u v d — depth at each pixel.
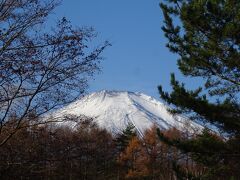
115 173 46.69
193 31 15.98
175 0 16.52
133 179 52.22
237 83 15.64
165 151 50.47
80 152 13.41
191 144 15.11
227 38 15.29
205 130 15.65
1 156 12.66
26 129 12.70
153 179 51.44
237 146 15.01
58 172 13.48
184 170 16.03
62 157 12.97
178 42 16.28
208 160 15.40
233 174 15.30
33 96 12.35
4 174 12.59
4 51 11.76
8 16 11.90
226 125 15.06
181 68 16.12
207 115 15.00
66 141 13.13
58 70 12.26
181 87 15.24
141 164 53.03
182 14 15.81
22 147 12.71
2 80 11.88
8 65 11.69
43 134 12.85
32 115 12.43
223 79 15.79
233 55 15.25
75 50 12.25
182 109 15.37
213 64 15.55
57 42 12.09
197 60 15.78
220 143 14.91
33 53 11.88
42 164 13.06
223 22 15.50
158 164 52.06
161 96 15.50
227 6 15.36
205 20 15.58
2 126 12.33
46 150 12.88
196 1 15.70
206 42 15.82
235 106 15.23
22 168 12.73
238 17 15.16
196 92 15.34
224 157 15.17
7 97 12.17
